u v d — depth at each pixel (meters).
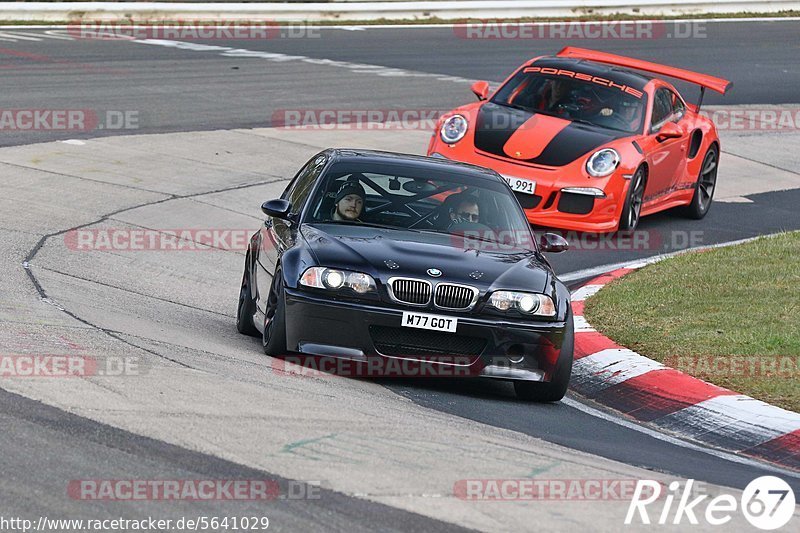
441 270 26.08
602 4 111.06
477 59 86.75
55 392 20.81
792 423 24.94
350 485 17.86
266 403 21.89
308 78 75.25
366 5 101.75
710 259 41.59
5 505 15.99
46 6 90.12
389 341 25.59
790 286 36.84
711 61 93.19
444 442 20.92
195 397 21.56
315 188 29.69
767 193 58.72
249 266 31.03
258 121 62.25
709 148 52.56
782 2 122.12
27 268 34.19
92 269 35.88
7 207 42.28
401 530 16.31
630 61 53.47
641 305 35.03
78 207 43.69
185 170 51.34
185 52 81.62
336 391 24.16
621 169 45.69
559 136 46.78
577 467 20.47
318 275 25.84
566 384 26.59
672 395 27.11
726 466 22.59
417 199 29.62
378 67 81.12
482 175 31.34
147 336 26.83
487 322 25.59
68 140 54.00
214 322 31.56
